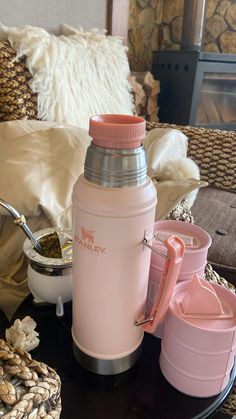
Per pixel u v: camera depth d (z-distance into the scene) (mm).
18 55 911
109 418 427
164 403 444
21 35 930
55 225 656
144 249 414
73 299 460
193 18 1792
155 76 1926
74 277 439
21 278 675
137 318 450
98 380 469
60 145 727
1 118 912
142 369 486
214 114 1913
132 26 1929
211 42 2043
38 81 921
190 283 471
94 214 382
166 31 2047
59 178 688
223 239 915
